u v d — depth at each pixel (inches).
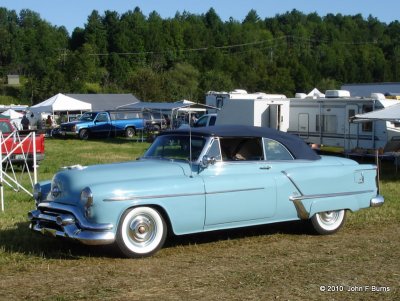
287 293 197.6
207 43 4350.4
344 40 4968.0
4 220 324.5
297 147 290.7
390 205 380.5
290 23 5398.6
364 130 751.7
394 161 705.6
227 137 269.6
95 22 4163.4
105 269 228.1
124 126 1305.4
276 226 314.5
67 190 244.8
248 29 4889.3
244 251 259.8
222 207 260.2
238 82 3528.5
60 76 3184.1
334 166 295.1
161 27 4173.2
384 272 224.1
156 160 275.0
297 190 281.3
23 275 220.4
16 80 3831.2
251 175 269.4
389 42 4554.6
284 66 3774.6
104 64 3878.0
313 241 281.6
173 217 248.4
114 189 236.2
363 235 295.0
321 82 3484.3
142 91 2554.1
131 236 242.8
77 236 233.9
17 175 563.2
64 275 220.1
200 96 2928.2
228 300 189.9
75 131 1253.7
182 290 200.7
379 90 1127.6
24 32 4370.1
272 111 860.0
